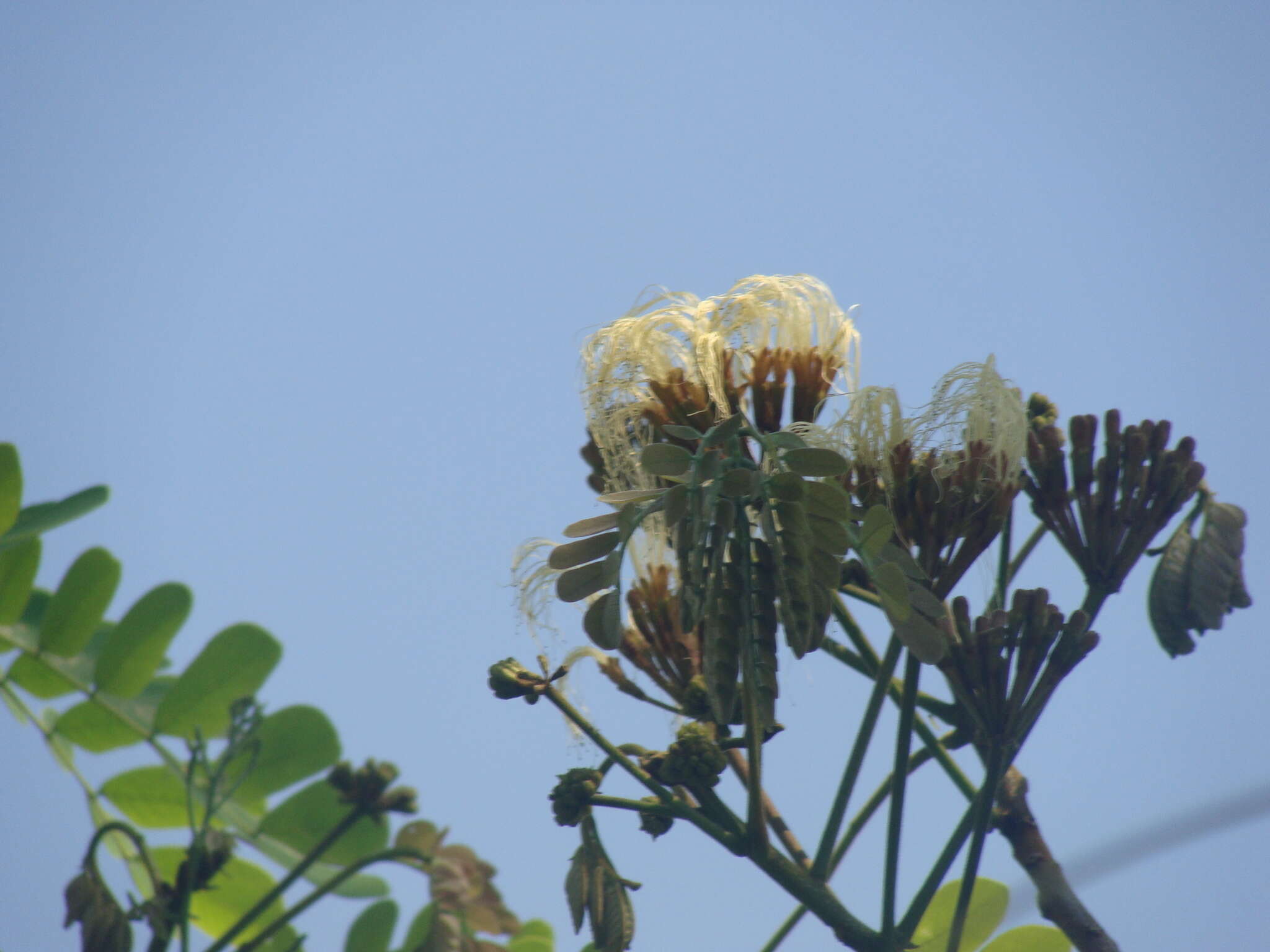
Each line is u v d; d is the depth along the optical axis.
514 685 2.64
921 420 2.64
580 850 2.64
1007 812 2.67
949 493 2.63
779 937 2.67
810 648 2.57
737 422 2.58
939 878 2.62
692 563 2.57
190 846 2.70
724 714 2.58
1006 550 2.70
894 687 2.68
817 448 2.57
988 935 2.69
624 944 2.63
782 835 2.66
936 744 2.68
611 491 2.67
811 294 2.67
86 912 2.68
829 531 2.57
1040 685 2.63
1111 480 2.67
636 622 2.67
